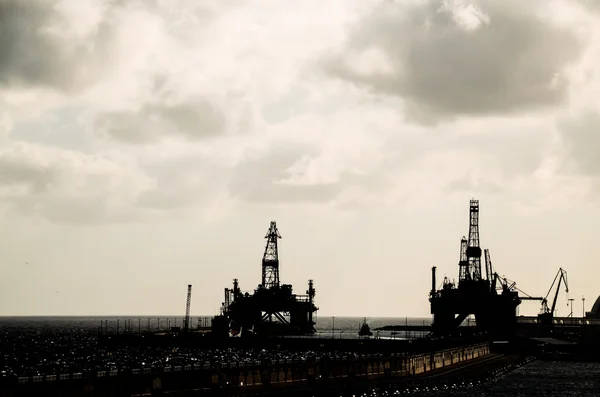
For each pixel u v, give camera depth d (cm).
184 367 16425
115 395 14762
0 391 12975
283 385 18675
